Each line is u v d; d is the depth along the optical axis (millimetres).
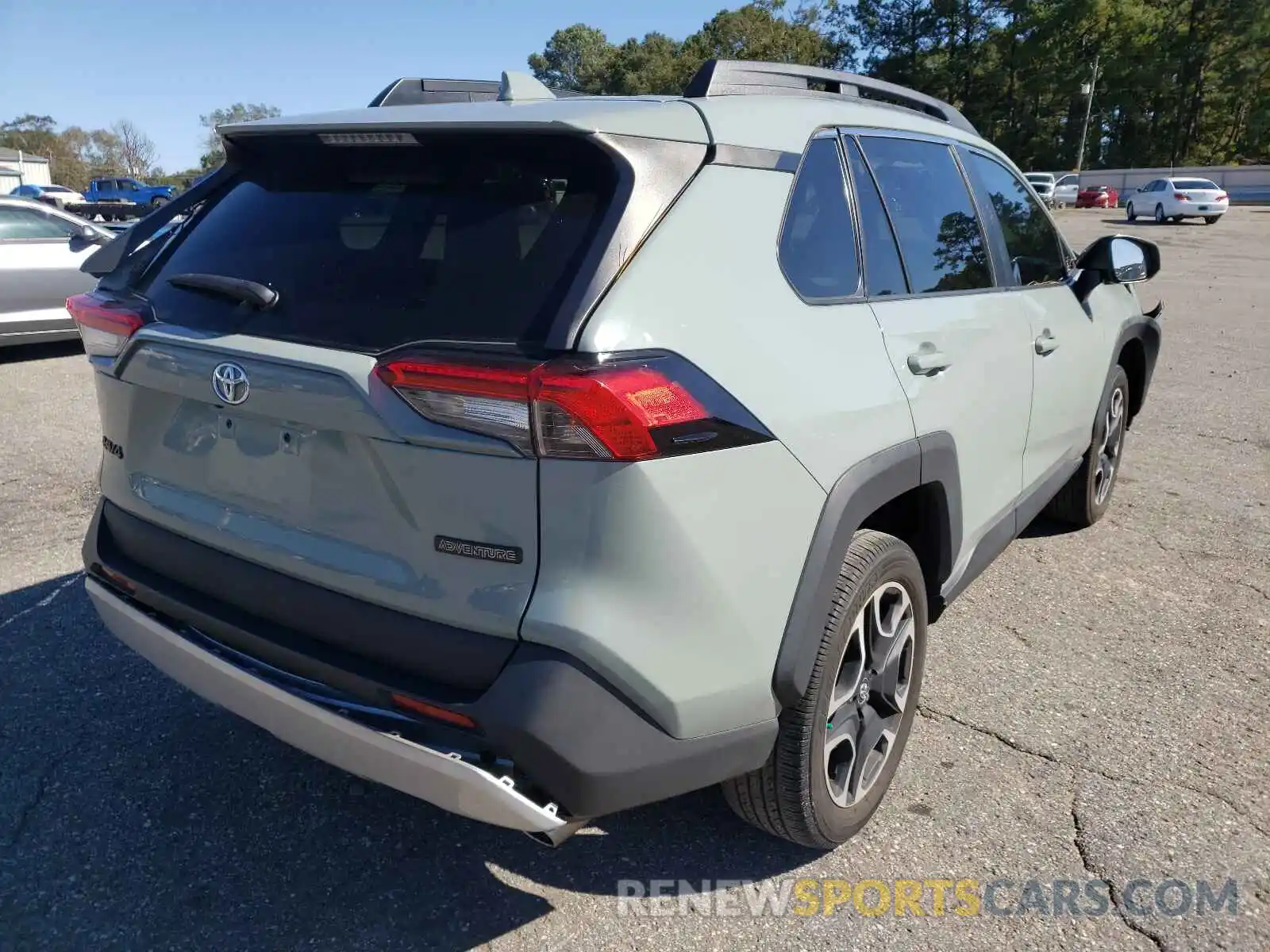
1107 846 2596
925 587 2807
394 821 2713
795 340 2201
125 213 35531
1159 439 6578
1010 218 3670
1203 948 2266
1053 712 3244
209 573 2305
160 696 3324
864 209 2678
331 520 2053
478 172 2094
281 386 2018
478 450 1811
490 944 2279
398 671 1967
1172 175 52938
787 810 2340
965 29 68062
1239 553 4602
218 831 2658
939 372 2738
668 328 1895
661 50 75750
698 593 1911
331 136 2254
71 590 4098
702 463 1897
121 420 2510
